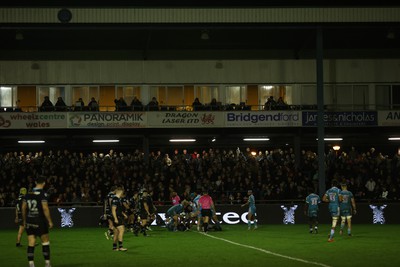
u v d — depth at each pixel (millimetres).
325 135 50094
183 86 50906
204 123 47125
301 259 19719
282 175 40812
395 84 51438
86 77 50344
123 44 49844
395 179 41688
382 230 32375
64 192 39531
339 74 51125
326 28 43562
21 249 24062
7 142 50250
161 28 43250
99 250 23062
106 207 27188
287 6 43062
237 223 38406
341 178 40625
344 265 18266
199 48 51094
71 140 49719
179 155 44125
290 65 51406
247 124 47219
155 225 37188
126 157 43406
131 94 50562
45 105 46781
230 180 40281
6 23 42125
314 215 30641
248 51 51438
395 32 47938
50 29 43625
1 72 49844
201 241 26391
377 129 48719
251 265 18359
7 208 37125
